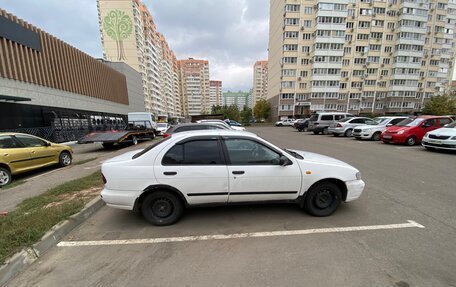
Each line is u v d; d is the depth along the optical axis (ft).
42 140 22.22
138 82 122.62
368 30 144.15
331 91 145.48
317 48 139.64
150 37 209.46
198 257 7.88
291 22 141.69
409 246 8.26
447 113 120.26
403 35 143.02
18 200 13.52
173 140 10.32
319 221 10.42
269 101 186.80
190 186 9.94
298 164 10.54
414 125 36.14
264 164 10.37
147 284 6.57
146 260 7.75
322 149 33.35
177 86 375.04
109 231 9.83
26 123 43.24
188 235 9.39
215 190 10.10
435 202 12.49
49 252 8.29
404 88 149.38
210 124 30.22
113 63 100.83
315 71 143.13
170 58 313.94
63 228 9.46
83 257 7.98
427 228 9.61
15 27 41.14
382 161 23.99
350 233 9.30
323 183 10.71
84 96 64.80
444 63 159.22
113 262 7.66
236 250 8.27
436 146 28.48
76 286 6.53
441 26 151.43
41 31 48.11
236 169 10.08
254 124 165.78
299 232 9.46
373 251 7.99
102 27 163.43
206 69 418.92
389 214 11.03
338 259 7.58
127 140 41.32
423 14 142.61
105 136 38.93
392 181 16.53
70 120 56.54
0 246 7.70
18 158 18.78
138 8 175.94
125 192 9.82
